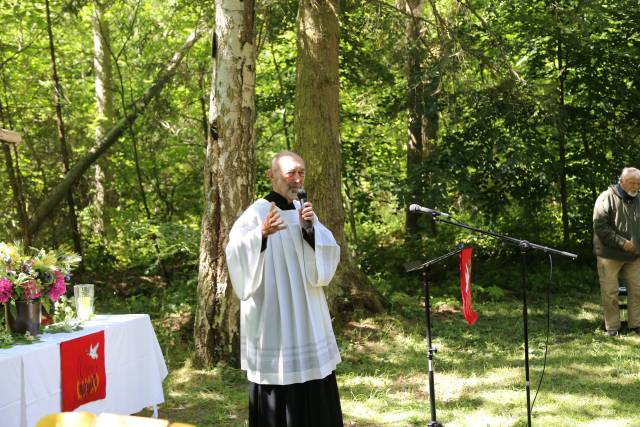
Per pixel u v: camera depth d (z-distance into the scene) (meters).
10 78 12.98
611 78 11.54
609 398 5.72
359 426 5.23
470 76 10.71
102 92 14.09
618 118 11.71
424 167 11.02
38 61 13.12
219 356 6.81
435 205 10.89
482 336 8.05
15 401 3.80
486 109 10.70
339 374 6.67
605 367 6.61
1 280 4.19
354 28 11.09
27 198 12.94
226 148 6.77
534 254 11.87
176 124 12.59
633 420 5.19
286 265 3.90
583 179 11.41
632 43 11.41
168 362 7.00
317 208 8.52
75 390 4.22
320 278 3.90
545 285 10.72
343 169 11.84
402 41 10.34
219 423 5.40
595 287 10.74
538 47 11.38
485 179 11.34
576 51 11.23
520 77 10.59
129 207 13.32
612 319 7.95
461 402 5.74
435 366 6.87
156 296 10.78
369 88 12.18
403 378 6.51
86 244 12.74
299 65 8.50
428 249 11.96
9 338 4.10
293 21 10.87
